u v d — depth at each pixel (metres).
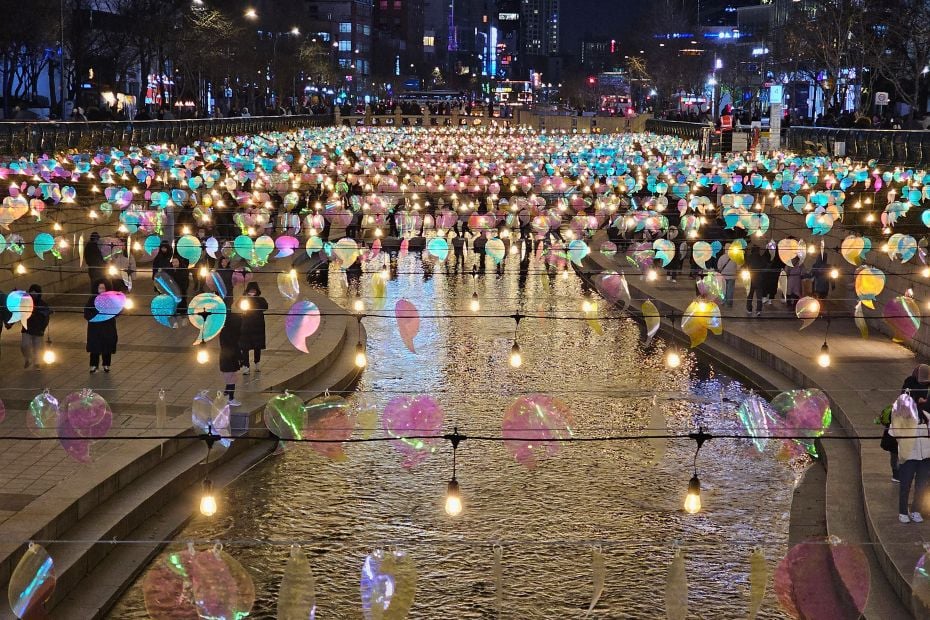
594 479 15.88
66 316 25.53
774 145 45.53
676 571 7.91
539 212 31.34
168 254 25.06
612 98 166.75
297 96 126.81
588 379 22.20
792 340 23.69
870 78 68.31
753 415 11.06
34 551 8.09
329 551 13.22
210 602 7.80
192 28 77.12
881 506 13.16
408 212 39.06
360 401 20.00
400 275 35.91
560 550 13.25
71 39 62.47
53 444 15.17
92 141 43.12
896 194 32.25
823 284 26.25
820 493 15.34
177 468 15.29
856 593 7.90
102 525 12.98
